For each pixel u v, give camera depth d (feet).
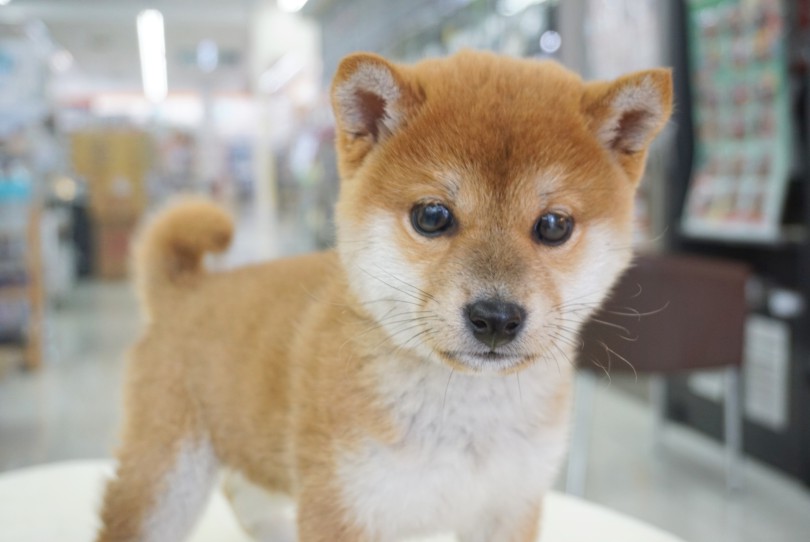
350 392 1.10
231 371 1.27
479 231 1.04
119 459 1.34
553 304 1.05
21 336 4.03
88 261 7.55
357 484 1.09
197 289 1.40
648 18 3.19
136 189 7.55
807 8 2.50
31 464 2.78
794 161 2.68
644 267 2.29
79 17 5.88
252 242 6.88
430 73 1.14
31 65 4.08
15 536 1.61
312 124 4.88
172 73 8.06
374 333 1.12
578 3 3.04
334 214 1.21
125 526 1.30
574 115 1.10
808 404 2.56
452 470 1.11
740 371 2.66
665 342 2.35
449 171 1.05
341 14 4.30
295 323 1.23
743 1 2.70
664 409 3.22
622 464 2.87
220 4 5.73
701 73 2.93
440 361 1.06
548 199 1.05
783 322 2.66
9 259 4.00
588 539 1.57
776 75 2.61
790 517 2.41
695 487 2.65
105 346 4.64
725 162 2.89
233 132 8.15
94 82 8.79
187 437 1.31
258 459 1.25
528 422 1.14
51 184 5.50
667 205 3.15
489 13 3.03
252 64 6.87
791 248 2.71
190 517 1.34
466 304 1.01
